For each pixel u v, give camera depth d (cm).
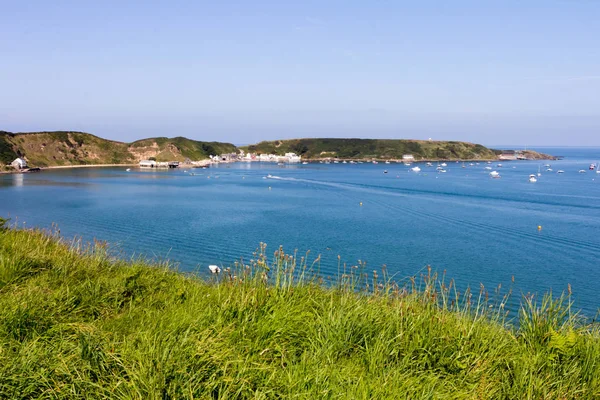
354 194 9538
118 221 5509
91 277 771
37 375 378
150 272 825
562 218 6069
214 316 538
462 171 18588
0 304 525
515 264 3572
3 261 729
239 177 15038
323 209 7112
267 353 477
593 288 2906
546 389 440
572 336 512
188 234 4716
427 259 3722
